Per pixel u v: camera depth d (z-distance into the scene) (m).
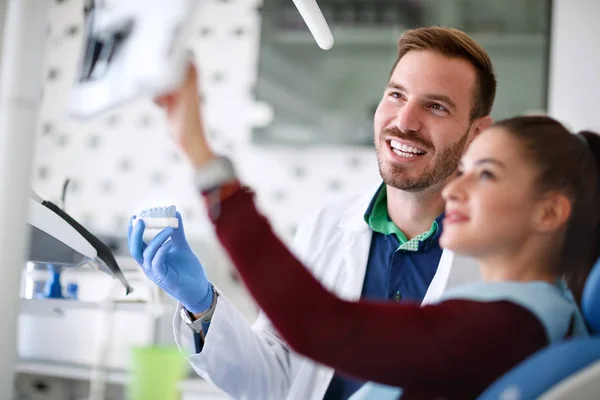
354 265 1.48
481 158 0.76
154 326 2.04
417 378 0.68
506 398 0.66
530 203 0.75
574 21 3.39
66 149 3.95
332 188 3.65
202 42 3.83
